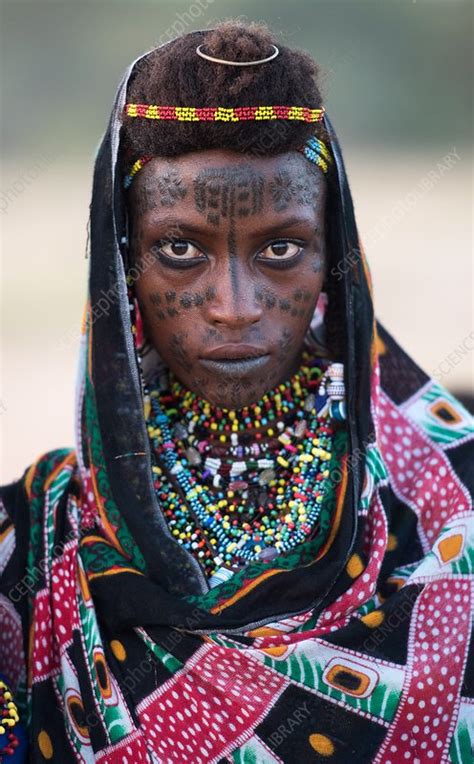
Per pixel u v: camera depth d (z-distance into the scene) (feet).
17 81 45.91
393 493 7.11
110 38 46.75
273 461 6.84
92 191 6.65
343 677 6.40
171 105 6.02
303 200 6.24
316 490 6.78
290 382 6.93
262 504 6.82
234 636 6.38
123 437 6.59
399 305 26.89
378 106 46.85
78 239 33.19
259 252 6.27
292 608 6.44
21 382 23.03
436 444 7.27
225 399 6.43
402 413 7.39
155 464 6.89
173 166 6.14
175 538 6.75
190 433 6.95
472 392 10.49
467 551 6.79
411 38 47.62
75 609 6.68
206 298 6.25
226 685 6.38
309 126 6.15
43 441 19.72
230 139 6.00
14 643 6.88
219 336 6.26
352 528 6.51
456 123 46.50
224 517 6.78
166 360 6.61
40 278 30.30
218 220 6.11
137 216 6.39
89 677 6.53
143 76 6.26
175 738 6.40
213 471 6.85
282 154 6.16
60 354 24.71
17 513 7.07
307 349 7.14
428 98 47.19
